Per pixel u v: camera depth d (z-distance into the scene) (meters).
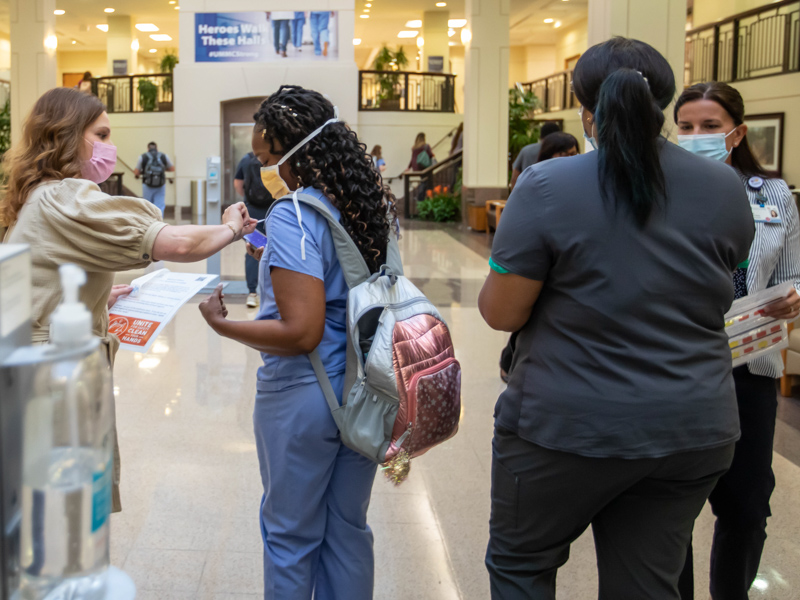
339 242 1.72
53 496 0.73
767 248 2.00
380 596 2.34
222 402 4.12
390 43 26.44
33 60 12.33
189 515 2.84
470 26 13.52
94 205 1.58
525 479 1.51
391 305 1.73
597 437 1.39
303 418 1.73
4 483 0.66
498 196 13.78
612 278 1.38
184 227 1.67
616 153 1.35
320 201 1.71
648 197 1.34
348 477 1.84
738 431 1.47
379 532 2.75
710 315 1.44
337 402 1.73
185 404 4.08
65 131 1.69
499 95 13.68
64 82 28.03
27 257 0.75
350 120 17.02
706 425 1.40
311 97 1.75
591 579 2.48
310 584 1.83
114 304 1.84
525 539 1.57
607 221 1.38
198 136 17.36
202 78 17.11
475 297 7.30
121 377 4.54
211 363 4.86
